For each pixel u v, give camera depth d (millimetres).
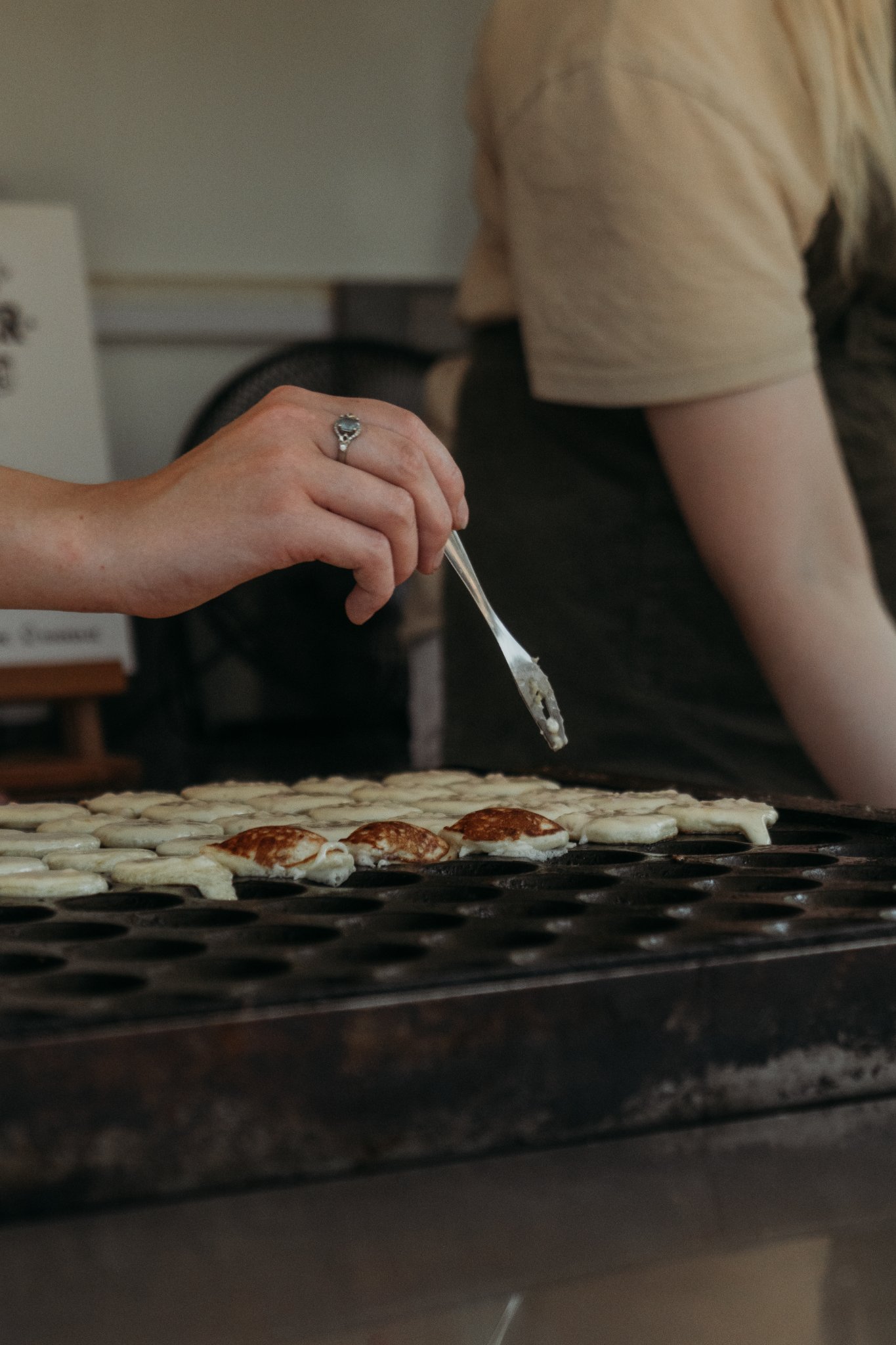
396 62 3424
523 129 1252
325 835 887
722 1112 562
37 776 2574
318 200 3428
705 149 1162
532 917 704
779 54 1239
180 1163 479
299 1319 417
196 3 3250
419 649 1848
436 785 1158
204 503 859
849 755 1187
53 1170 467
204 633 3324
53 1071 464
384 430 881
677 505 1347
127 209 3289
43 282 2938
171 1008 488
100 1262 443
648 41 1170
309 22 3338
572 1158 524
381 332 3457
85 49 3199
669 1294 450
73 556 856
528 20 1297
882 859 834
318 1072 495
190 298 3352
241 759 3182
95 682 2789
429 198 3514
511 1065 524
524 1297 435
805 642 1185
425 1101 511
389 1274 441
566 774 1209
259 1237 459
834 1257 471
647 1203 490
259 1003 493
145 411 3365
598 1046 537
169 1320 416
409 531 873
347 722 3303
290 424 872
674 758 1377
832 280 1297
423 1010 508
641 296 1185
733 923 626
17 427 2928
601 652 1390
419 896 758
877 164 1265
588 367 1232
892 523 1368
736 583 1220
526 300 1281
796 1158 529
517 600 1421
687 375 1174
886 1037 586
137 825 958
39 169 3215
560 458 1404
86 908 742
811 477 1197
